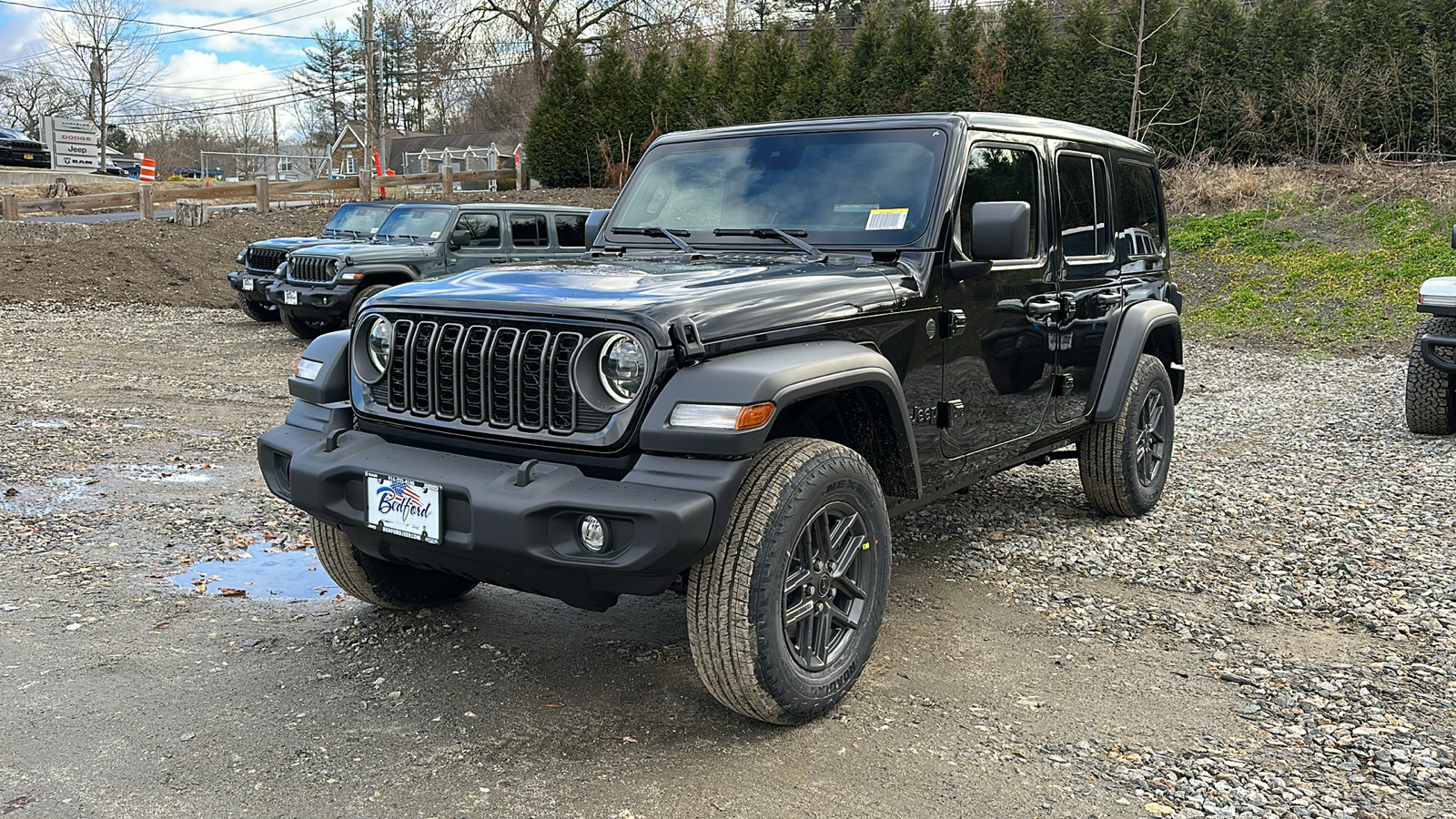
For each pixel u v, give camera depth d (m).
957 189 3.81
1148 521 5.43
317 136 87.50
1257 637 3.89
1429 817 2.65
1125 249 5.24
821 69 24.36
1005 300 4.12
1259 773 2.88
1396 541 5.05
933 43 22.47
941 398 3.80
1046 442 4.68
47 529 5.09
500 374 3.06
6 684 3.37
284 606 4.16
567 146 27.06
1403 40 19.05
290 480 3.33
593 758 2.95
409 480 3.05
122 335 13.02
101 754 2.94
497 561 2.91
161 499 5.70
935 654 3.72
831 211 3.92
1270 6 20.36
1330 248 15.95
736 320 2.99
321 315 12.20
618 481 2.84
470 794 2.75
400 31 61.47
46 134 36.75
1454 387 7.75
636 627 3.98
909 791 2.78
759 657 2.90
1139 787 2.80
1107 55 21.06
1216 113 20.27
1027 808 2.70
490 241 13.42
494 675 3.52
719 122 24.83
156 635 3.82
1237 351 12.70
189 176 62.91
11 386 9.23
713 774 2.86
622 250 4.20
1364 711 3.26
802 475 2.98
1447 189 16.88
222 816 2.63
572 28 37.31
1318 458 7.02
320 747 3.00
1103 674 3.55
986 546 5.01
